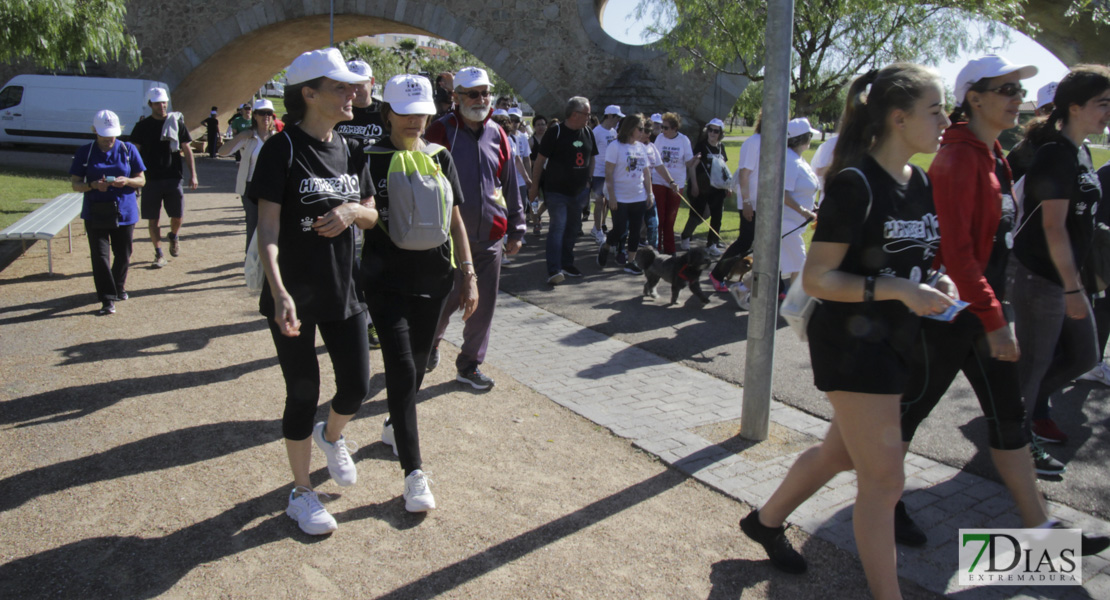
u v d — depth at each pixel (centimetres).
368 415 452
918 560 310
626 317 709
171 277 812
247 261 314
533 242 1149
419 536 321
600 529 330
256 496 350
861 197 237
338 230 300
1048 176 342
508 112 1205
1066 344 396
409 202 343
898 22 1558
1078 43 2169
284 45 2948
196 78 2667
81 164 636
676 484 374
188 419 435
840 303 245
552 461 397
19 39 1250
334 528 320
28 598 270
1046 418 429
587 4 2350
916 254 249
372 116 568
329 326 322
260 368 529
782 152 388
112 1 1416
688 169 1080
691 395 503
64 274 805
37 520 323
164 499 344
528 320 695
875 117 242
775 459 401
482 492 361
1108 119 336
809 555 313
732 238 1233
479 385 498
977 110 288
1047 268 363
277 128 653
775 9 372
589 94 2391
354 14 2458
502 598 280
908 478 385
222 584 283
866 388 241
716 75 2353
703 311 736
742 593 287
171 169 861
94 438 406
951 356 305
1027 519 311
